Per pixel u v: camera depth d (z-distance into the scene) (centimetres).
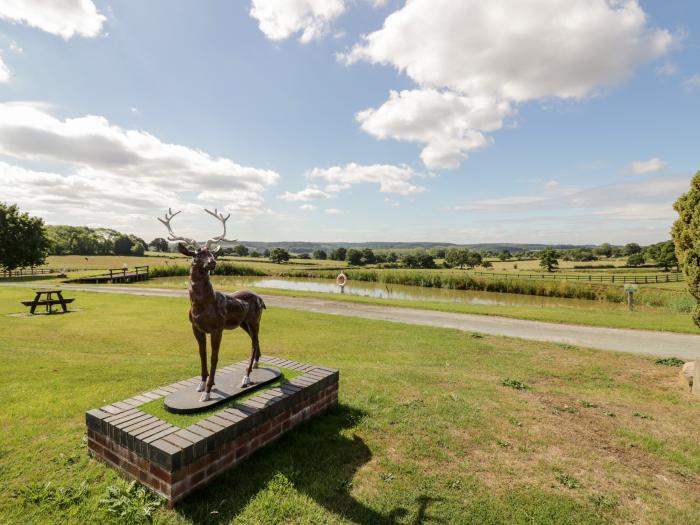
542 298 3678
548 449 545
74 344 1208
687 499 442
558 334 1514
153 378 783
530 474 478
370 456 503
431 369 977
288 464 473
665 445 570
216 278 5778
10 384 727
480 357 1138
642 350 1259
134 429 430
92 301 2356
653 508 421
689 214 920
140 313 1897
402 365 1024
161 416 468
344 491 429
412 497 422
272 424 517
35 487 408
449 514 396
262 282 5097
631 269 7262
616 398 793
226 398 514
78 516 372
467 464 495
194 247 526
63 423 565
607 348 1282
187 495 402
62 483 421
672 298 2916
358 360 1085
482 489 441
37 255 5100
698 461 525
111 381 757
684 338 1448
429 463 494
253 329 623
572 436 591
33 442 507
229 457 452
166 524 365
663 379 937
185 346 1226
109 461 453
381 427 584
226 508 391
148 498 397
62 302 1892
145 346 1214
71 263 7694
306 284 4962
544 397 773
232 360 1027
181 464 392
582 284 3806
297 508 396
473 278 4566
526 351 1219
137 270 5238
